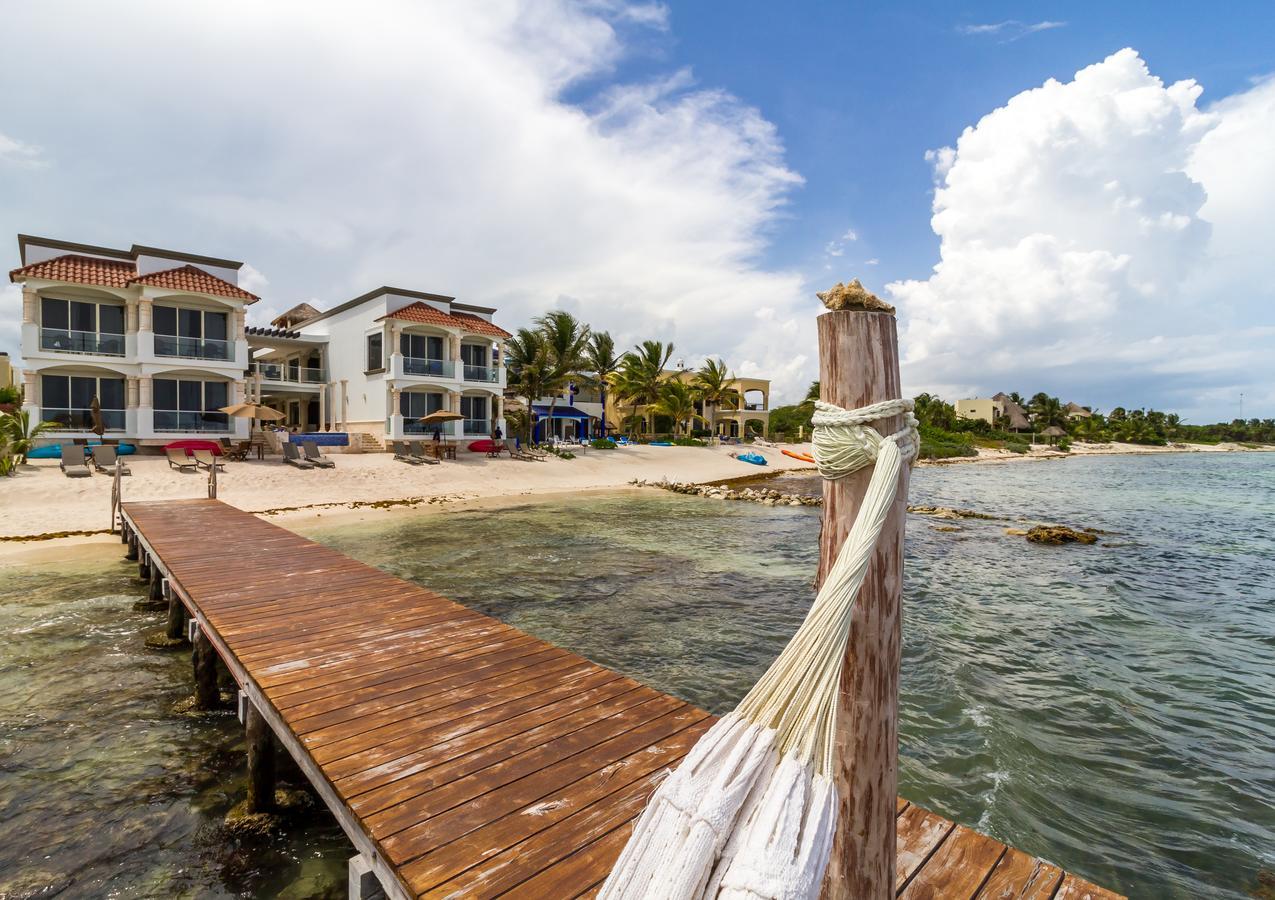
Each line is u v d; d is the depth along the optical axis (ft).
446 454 102.42
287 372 116.37
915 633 30.01
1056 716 21.38
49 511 54.29
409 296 107.24
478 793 10.41
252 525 37.70
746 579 40.55
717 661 26.07
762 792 3.68
